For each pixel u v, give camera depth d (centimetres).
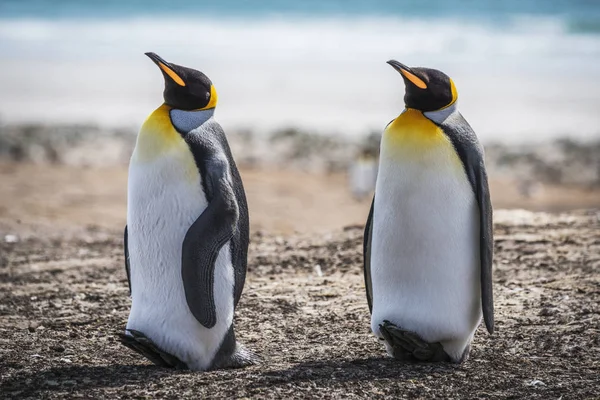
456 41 13250
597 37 13788
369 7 19612
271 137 6297
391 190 1276
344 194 4806
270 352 1463
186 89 1234
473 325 1344
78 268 2192
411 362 1384
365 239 1390
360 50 12244
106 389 1230
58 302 1850
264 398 1194
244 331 1609
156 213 1228
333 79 9788
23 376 1302
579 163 5766
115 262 2259
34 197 4169
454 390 1245
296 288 1930
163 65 1229
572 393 1233
